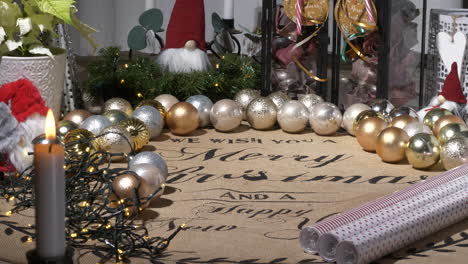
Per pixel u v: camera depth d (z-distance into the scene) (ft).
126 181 3.81
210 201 4.23
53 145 2.38
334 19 5.89
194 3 6.33
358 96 6.00
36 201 2.40
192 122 5.47
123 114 5.23
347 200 4.25
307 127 5.88
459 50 5.53
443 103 5.61
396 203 3.69
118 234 3.48
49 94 5.09
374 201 3.74
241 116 5.64
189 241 3.65
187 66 6.30
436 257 3.49
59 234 2.42
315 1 5.72
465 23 5.50
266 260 3.43
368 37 5.81
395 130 4.90
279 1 5.94
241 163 4.95
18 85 4.41
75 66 6.11
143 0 8.84
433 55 5.89
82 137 4.56
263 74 6.14
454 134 4.82
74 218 3.59
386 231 3.43
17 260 3.40
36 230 2.43
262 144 5.40
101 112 5.59
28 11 4.86
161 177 4.01
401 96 6.00
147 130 5.04
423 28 5.83
